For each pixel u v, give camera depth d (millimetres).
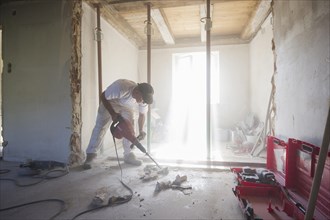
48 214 1417
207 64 2639
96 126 2535
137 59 4941
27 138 2707
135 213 1424
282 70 2287
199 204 1546
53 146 2609
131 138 2191
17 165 2566
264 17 3355
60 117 2584
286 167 1735
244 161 2592
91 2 2836
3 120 2801
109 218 1365
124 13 3295
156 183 1921
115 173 2242
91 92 2920
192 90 4957
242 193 1631
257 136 3256
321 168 954
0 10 2771
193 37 4703
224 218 1360
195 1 2869
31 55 2670
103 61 3295
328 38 1442
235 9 3301
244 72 4621
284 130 2232
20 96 2725
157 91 5031
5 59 2770
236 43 4625
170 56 4957
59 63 2580
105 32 3371
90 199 1635
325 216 1315
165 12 3465
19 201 1610
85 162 2555
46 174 2207
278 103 2412
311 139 1679
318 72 1572
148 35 2902
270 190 1623
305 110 1774
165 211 1448
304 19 1782
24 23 2686
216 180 2029
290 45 2072
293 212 1323
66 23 2553
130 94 2264
